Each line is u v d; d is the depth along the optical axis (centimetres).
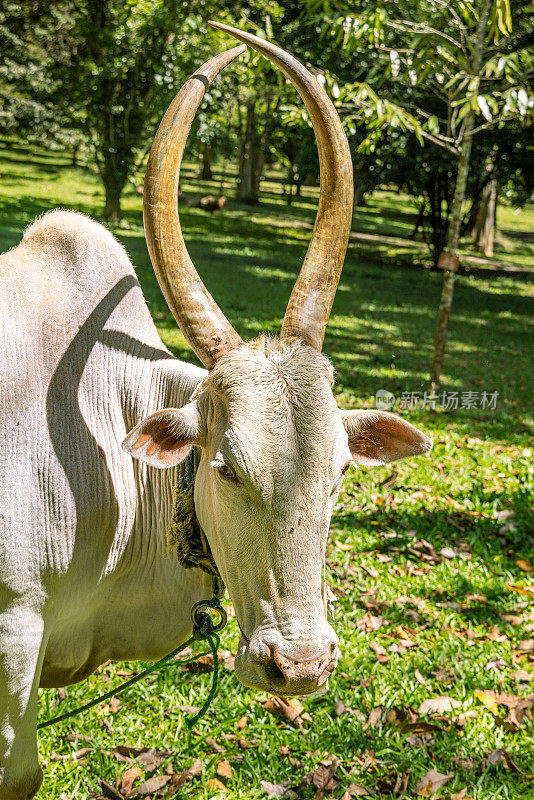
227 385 230
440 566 551
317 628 223
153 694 403
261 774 356
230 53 255
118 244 307
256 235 2494
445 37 798
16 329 264
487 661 450
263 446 221
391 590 516
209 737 372
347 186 254
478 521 624
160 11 1839
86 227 298
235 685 415
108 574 280
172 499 286
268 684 224
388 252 2580
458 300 1858
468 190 2394
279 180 5116
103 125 2075
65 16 2316
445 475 712
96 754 357
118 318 290
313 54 1888
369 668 437
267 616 225
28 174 3180
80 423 270
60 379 269
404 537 586
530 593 526
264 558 225
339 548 561
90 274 287
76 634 286
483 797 350
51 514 257
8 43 2652
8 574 248
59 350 271
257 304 1372
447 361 1192
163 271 245
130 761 354
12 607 251
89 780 341
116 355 285
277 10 1877
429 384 1013
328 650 221
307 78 250
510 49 1241
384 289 1878
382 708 403
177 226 245
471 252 2880
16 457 253
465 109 752
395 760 373
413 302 1719
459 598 517
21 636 253
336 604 491
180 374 287
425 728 389
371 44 794
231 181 4259
